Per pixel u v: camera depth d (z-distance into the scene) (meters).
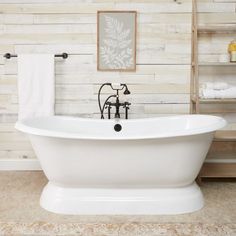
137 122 2.85
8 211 2.33
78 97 3.15
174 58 3.10
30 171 3.21
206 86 2.88
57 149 2.21
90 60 3.11
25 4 3.07
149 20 3.07
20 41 3.10
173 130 2.85
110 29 3.06
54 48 3.10
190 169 2.32
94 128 2.85
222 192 2.71
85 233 2.05
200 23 3.09
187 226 2.12
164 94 3.14
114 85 2.91
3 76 3.13
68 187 2.37
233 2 3.07
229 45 2.96
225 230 2.08
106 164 2.25
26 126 2.31
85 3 3.06
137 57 3.11
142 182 2.33
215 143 3.18
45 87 2.98
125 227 2.11
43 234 2.04
